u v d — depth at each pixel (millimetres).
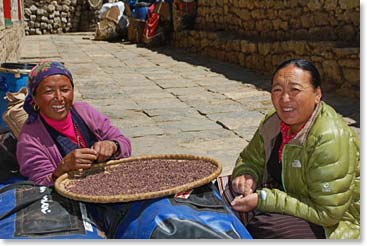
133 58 12617
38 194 2562
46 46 15734
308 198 2443
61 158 2867
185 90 8477
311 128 2387
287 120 2379
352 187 2369
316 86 2375
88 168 2742
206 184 2617
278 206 2422
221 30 12602
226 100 7637
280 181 2615
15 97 3617
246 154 2820
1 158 3291
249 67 10555
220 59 11953
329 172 2305
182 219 2268
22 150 2816
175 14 14586
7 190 2621
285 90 2346
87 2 22906
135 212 2393
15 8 12750
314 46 8250
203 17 13719
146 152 5074
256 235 2473
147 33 15070
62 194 2449
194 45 13438
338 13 8180
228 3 12094
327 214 2330
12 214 2436
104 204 2541
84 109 3051
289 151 2457
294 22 9391
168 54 13352
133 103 7445
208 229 2264
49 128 2875
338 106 6812
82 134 2982
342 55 7488
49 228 2338
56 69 2795
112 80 9430
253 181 2725
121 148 2994
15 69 4719
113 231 2430
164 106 7242
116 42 16891
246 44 10578
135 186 2543
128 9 16438
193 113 6820
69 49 14789
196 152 5074
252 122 6270
